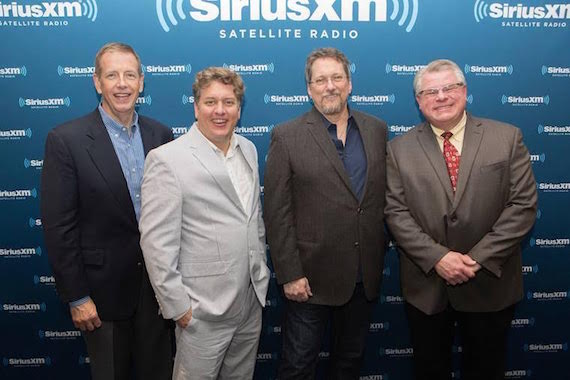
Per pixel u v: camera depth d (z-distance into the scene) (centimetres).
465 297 196
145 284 197
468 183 187
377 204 199
